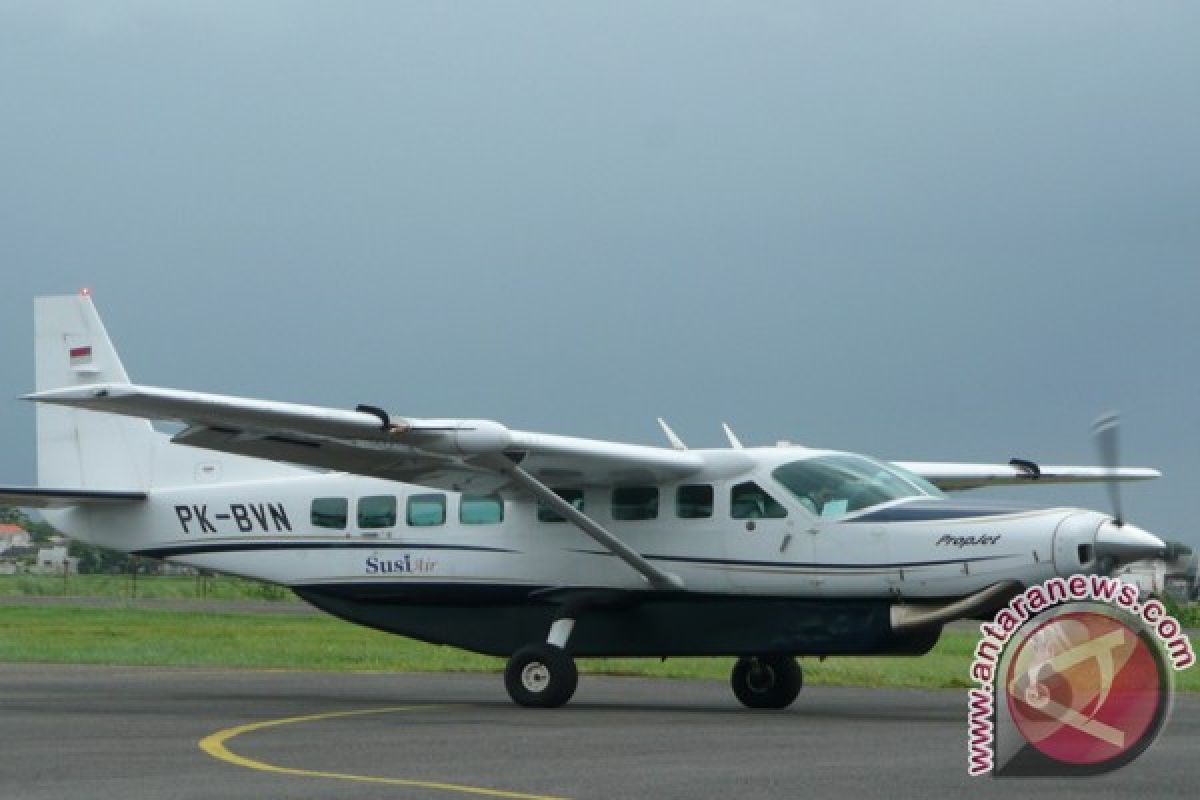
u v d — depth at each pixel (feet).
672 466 95.20
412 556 105.09
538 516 101.55
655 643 98.68
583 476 97.40
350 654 152.97
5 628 190.19
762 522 94.94
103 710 90.68
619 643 99.66
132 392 81.97
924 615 91.04
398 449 91.20
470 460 91.25
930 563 89.86
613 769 62.03
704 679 128.98
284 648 161.27
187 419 86.33
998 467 119.75
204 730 78.07
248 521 111.24
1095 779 59.11
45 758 65.21
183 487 114.32
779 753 68.08
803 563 93.50
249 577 111.45
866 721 86.58
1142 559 86.79
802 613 94.63
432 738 74.43
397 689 112.78
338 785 56.49
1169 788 56.70
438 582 104.17
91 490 116.67
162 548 114.52
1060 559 86.94
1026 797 54.34
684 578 96.84
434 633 105.60
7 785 56.70
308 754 67.00
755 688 99.45
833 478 94.53
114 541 116.16
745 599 96.12
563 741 73.26
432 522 104.99
